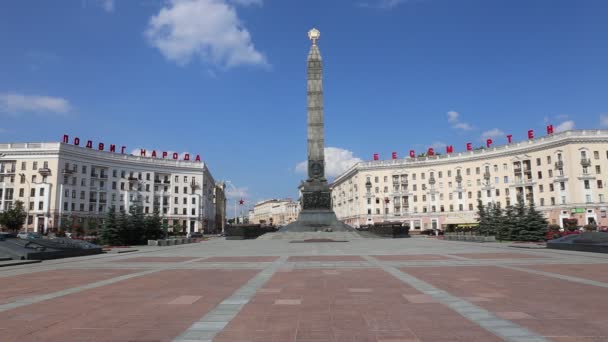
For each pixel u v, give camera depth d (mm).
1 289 11445
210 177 128250
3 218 63969
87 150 86562
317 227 50125
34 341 6484
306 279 12906
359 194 107688
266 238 48438
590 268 15242
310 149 52625
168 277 13750
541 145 81188
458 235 44938
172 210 101625
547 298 9469
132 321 7668
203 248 31688
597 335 6523
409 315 7977
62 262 20062
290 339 6508
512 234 38500
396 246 31219
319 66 53906
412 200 102500
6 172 80625
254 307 8812
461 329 6949
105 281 12922
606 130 75812
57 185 80062
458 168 97000
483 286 11234
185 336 6703
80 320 7766
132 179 94438
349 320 7637
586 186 74750
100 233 37281
